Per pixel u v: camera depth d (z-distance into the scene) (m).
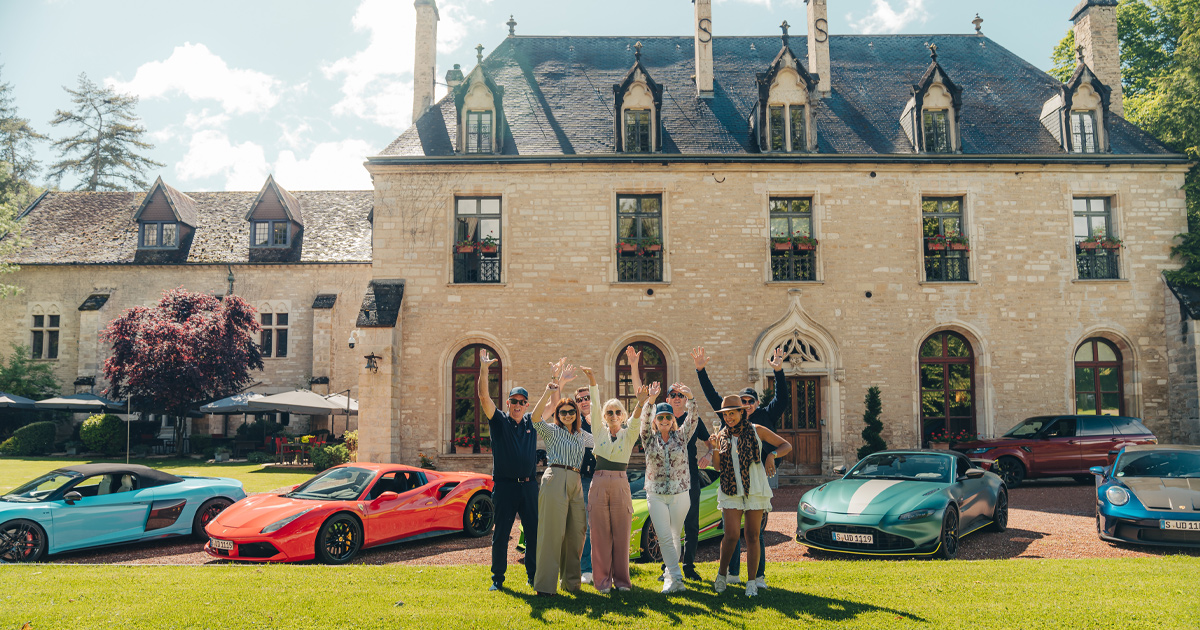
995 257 17.23
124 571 7.11
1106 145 17.80
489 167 17.12
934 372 17.25
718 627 5.08
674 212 17.16
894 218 17.28
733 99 19.44
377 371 15.96
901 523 8.00
